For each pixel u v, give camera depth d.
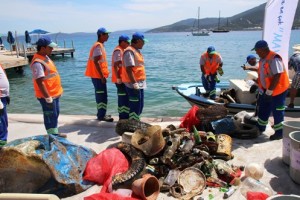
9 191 4.34
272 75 6.05
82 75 24.48
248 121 6.82
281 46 7.60
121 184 4.38
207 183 4.60
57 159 4.49
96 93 7.48
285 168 5.09
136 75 6.48
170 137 5.29
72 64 33.75
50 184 4.44
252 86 8.60
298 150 4.49
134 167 4.59
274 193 4.41
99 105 7.51
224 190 4.46
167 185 4.50
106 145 6.12
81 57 42.78
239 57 34.78
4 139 5.59
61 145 4.73
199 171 4.67
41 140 4.89
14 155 4.27
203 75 9.68
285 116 8.82
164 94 15.48
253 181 4.41
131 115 6.67
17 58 26.16
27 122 7.76
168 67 27.34
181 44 77.44
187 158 5.04
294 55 8.50
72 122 7.45
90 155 5.04
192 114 6.30
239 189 4.46
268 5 7.44
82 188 4.50
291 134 4.81
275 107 6.16
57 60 38.62
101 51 7.18
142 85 6.58
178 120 8.24
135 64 6.45
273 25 7.54
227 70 24.09
